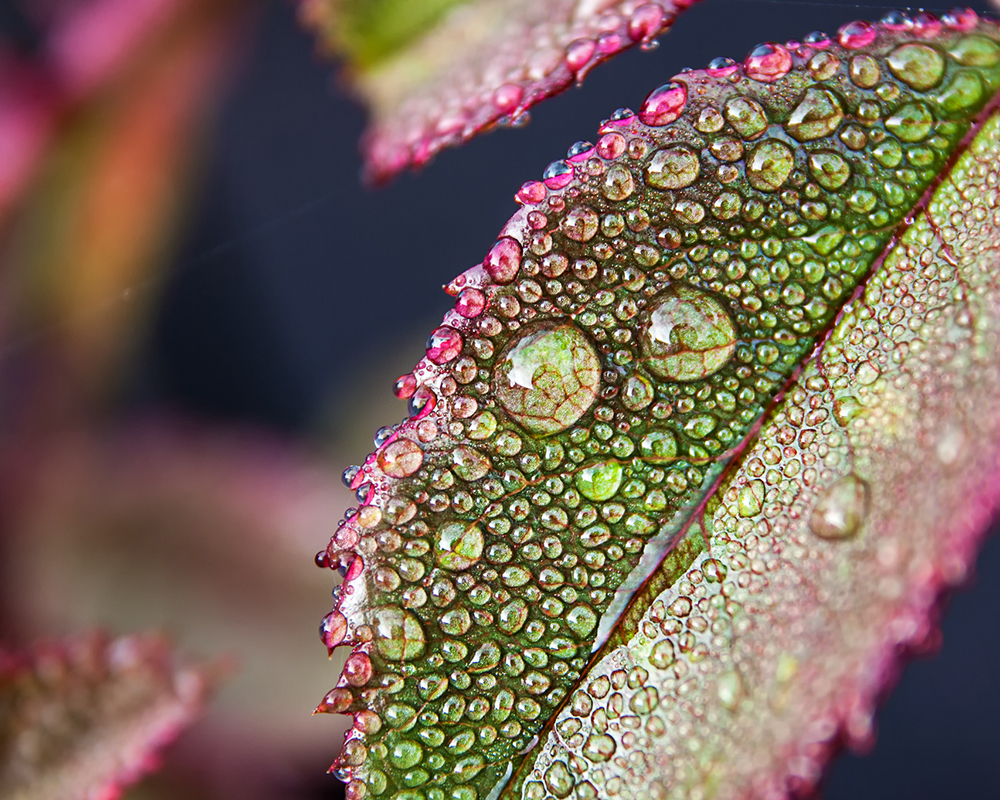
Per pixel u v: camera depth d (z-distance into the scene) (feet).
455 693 0.25
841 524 0.25
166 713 0.29
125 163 0.34
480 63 0.27
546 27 0.27
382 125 0.28
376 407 0.40
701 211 0.25
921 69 0.26
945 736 0.33
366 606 0.25
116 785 0.29
